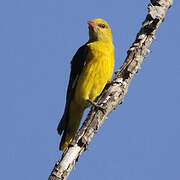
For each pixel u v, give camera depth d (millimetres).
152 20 11000
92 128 9398
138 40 10922
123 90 10258
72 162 8711
